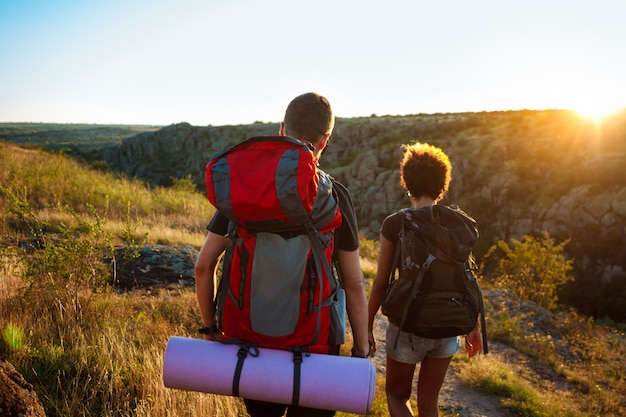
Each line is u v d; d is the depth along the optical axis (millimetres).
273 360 1586
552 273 13969
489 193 59438
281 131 1839
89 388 3436
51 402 3129
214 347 1643
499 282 13648
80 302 4875
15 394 2330
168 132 115562
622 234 48625
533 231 54406
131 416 3197
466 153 64312
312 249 1562
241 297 1591
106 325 4527
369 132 78062
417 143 2678
